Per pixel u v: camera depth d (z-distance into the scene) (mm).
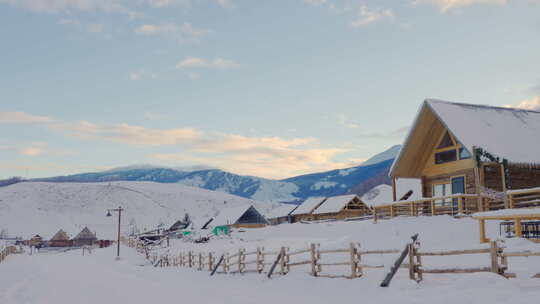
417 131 31484
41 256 71312
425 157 33156
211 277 23891
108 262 49375
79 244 131875
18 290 17125
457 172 30562
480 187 26094
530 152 27625
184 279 23594
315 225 54375
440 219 23625
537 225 17250
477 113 30000
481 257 16016
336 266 18578
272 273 19906
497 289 10719
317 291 14914
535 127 30531
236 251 37500
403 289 12641
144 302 13695
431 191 32688
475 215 17953
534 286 10828
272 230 59781
